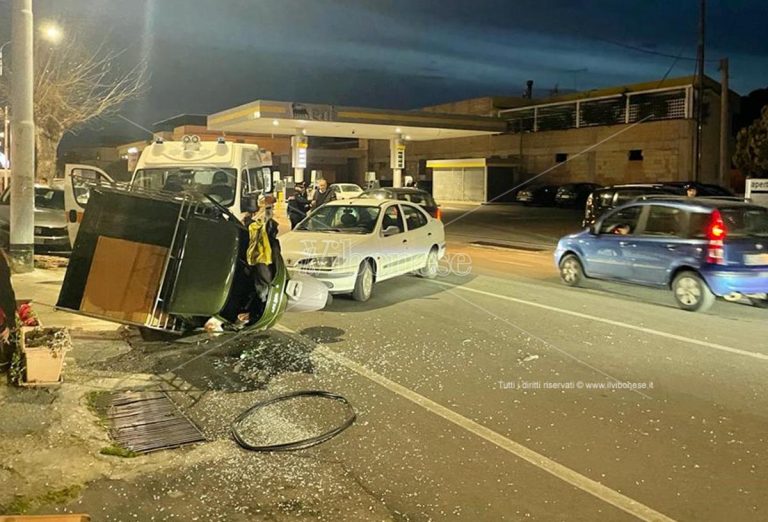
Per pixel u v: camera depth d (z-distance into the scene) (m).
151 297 7.50
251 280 8.41
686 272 10.49
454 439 5.53
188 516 4.29
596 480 4.82
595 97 41.78
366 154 57.75
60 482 4.67
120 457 5.09
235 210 12.79
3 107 23.88
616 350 8.20
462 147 51.06
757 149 26.61
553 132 44.12
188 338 8.37
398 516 4.32
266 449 5.29
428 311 10.40
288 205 14.27
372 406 6.27
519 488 4.70
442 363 7.62
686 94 37.06
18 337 6.63
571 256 12.67
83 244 7.48
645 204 11.41
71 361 7.29
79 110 26.77
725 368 7.47
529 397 6.53
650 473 4.94
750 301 11.26
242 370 7.28
